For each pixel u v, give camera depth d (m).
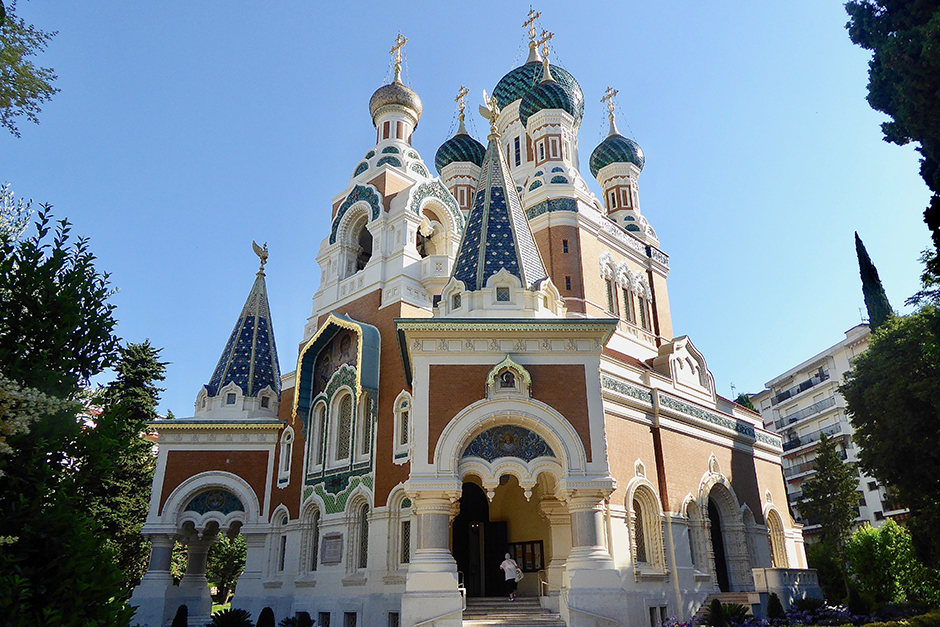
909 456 26.53
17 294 11.73
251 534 30.47
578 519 19.89
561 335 21.88
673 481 28.00
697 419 30.84
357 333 28.31
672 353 32.50
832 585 44.00
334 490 27.75
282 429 32.28
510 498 27.61
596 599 18.81
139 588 28.94
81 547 10.46
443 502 19.89
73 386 12.03
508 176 26.94
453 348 21.56
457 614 18.50
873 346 28.98
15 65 13.26
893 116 18.00
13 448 10.59
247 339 35.22
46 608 9.58
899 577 36.72
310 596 27.17
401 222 30.33
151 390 41.91
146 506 36.78
